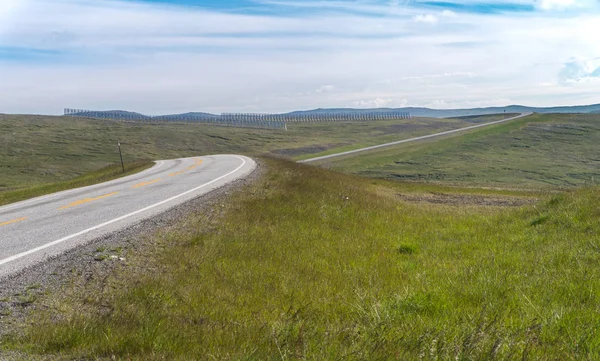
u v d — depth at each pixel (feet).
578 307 18.98
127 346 15.53
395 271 28.35
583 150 357.61
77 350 15.26
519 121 533.14
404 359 13.97
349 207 53.67
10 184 225.76
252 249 31.71
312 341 15.47
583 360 14.20
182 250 29.89
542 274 24.57
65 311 18.98
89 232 34.42
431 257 32.86
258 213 44.34
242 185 64.08
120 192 63.05
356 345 14.88
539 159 321.73
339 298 22.53
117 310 19.08
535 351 14.61
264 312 20.34
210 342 16.10
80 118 605.31
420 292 21.58
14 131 426.10
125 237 32.63
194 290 22.59
